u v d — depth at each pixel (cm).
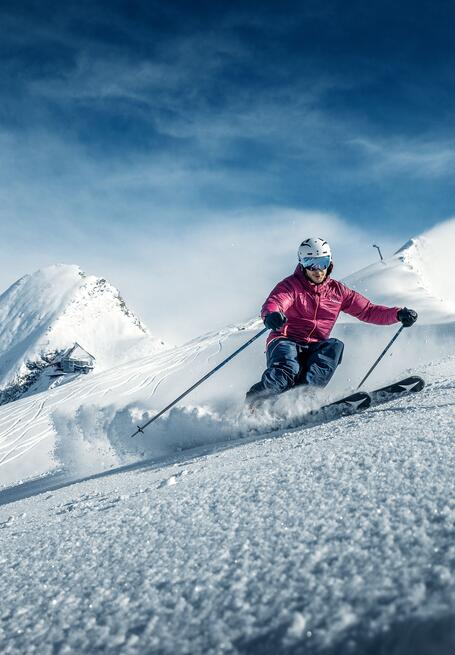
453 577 66
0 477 1750
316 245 467
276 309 459
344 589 71
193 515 133
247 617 71
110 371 2703
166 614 78
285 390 469
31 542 152
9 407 2567
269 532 104
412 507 97
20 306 14638
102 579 99
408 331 1602
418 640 55
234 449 346
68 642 77
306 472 153
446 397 308
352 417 344
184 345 3052
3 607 97
